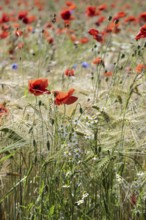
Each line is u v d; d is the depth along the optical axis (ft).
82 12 58.29
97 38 26.53
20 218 17.72
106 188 17.33
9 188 18.26
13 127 17.34
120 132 17.46
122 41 51.93
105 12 64.28
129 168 18.92
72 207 17.37
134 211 17.46
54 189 17.33
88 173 17.61
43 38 44.45
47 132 17.58
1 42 48.01
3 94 22.25
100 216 17.83
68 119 18.15
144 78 21.61
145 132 18.25
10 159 17.98
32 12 67.46
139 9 83.92
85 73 33.86
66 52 42.01
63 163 17.79
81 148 18.34
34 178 17.89
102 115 18.03
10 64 37.70
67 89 24.16
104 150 17.24
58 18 56.85
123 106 19.34
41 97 19.25
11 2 87.51
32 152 17.48
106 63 38.47
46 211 17.30
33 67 33.06
